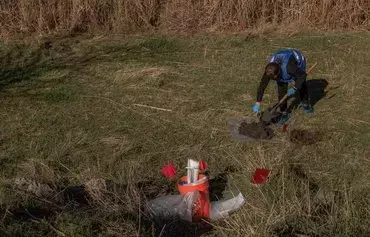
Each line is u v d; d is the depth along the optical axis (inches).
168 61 365.7
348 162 240.2
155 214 200.1
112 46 394.9
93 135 268.7
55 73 344.2
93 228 187.0
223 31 424.8
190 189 202.4
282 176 214.2
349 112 293.4
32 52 380.2
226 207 206.7
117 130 274.1
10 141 262.5
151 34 420.2
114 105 301.0
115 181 227.8
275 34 418.9
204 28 428.1
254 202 208.2
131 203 204.1
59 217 190.7
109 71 346.9
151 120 284.5
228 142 260.7
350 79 335.9
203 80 335.0
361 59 368.5
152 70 342.3
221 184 226.8
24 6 410.9
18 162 243.6
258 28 424.5
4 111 293.7
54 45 394.9
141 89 320.8
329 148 253.8
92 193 209.9
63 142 260.7
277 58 268.8
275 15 436.1
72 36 415.8
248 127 267.1
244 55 376.8
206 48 388.5
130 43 400.5
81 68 353.4
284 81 271.7
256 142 258.7
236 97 311.6
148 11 428.8
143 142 262.2
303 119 284.4
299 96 299.7
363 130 273.3
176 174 234.5
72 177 231.9
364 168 237.5
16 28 411.2
